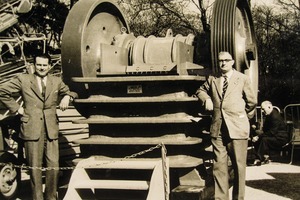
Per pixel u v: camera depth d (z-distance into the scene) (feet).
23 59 37.17
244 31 27.04
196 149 21.24
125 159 20.18
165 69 20.06
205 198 19.06
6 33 51.29
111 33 24.76
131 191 20.49
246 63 22.97
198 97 19.27
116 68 21.15
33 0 69.87
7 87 19.49
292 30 97.19
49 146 19.72
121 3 81.92
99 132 20.70
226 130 18.26
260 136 32.96
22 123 19.49
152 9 80.33
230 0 22.17
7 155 21.33
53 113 19.89
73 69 21.70
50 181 19.72
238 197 18.37
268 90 89.15
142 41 22.85
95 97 20.71
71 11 22.25
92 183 18.52
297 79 89.40
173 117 19.75
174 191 18.29
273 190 23.72
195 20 82.84
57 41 74.28
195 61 23.67
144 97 19.88
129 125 20.40
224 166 18.42
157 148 19.95
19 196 22.98
